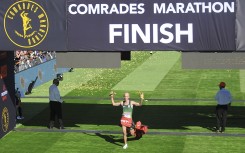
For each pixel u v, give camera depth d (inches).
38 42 723.4
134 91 1283.2
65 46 719.7
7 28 725.3
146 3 700.0
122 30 708.0
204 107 1056.8
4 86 825.5
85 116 978.1
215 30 689.0
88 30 714.2
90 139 798.5
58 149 742.5
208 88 1316.4
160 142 775.7
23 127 884.6
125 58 789.2
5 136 820.6
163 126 884.0
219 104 828.0
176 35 697.6
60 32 719.1
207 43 692.1
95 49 714.8
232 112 1003.9
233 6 682.2
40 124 909.8
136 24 703.7
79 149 741.3
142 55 2372.0
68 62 729.6
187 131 844.0
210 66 703.7
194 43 694.5
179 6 693.9
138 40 705.6
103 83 1449.3
